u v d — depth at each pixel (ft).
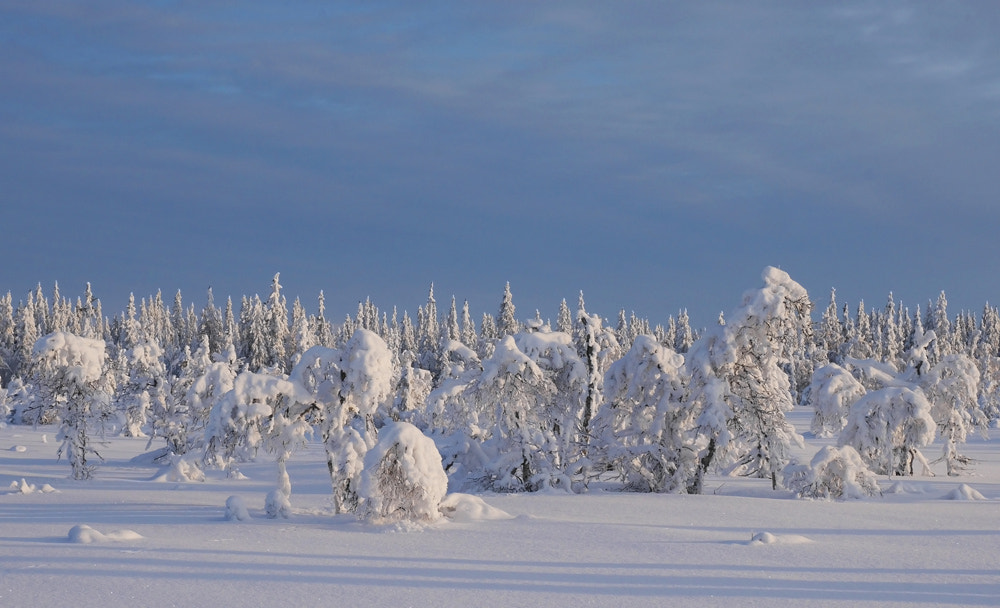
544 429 94.48
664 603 33.73
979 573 42.06
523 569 40.70
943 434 120.16
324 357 68.74
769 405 92.94
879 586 38.06
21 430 213.25
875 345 376.07
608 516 65.92
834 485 86.99
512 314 272.51
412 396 175.01
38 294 469.98
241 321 410.31
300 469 131.95
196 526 56.03
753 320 90.84
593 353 97.09
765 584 37.96
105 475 121.60
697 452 93.40
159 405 145.28
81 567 38.50
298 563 41.24
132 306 449.89
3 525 56.29
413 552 45.62
